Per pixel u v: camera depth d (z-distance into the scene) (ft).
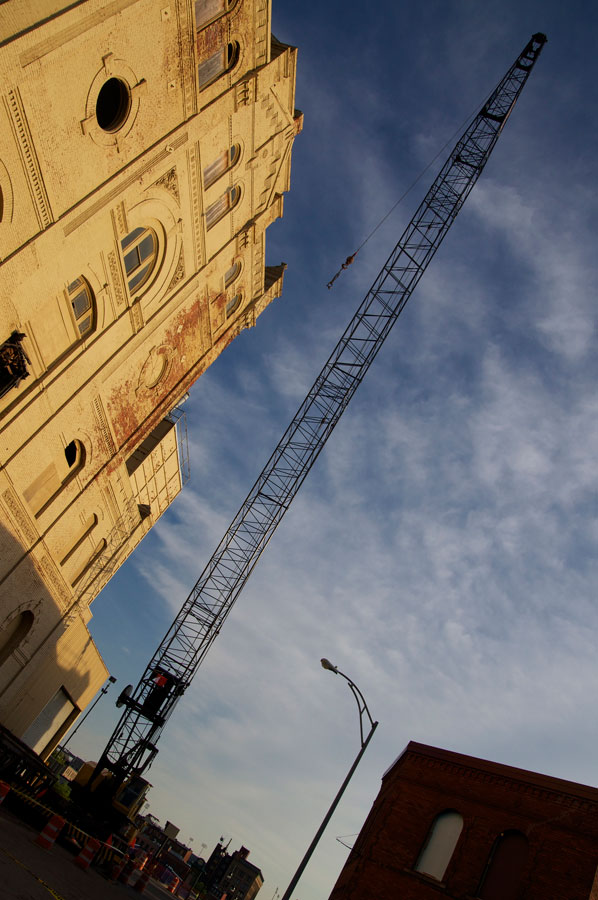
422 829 72.59
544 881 61.52
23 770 91.61
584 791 65.36
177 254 89.51
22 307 67.10
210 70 80.74
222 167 91.71
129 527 114.42
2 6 51.08
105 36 61.87
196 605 140.46
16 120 56.85
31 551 86.89
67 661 120.16
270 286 124.57
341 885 78.07
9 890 35.24
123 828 102.73
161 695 116.16
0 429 71.61
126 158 72.02
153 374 98.94
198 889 321.11
